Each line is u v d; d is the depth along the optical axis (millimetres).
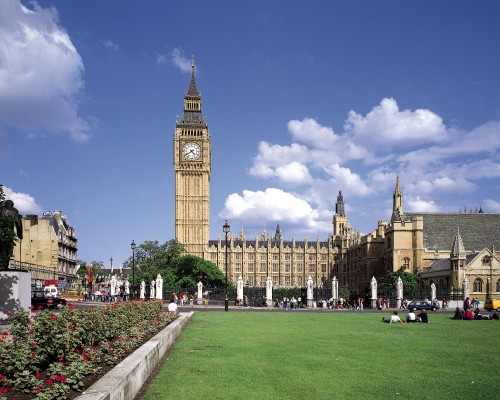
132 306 30953
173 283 137500
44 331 16000
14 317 17109
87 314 19828
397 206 146375
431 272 122812
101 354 17547
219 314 58250
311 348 26375
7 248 36281
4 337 14727
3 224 35375
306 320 48219
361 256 162375
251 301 97125
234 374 19031
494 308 79000
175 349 25766
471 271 110812
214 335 32781
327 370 20047
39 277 107125
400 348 26797
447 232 136250
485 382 18156
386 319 47156
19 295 34906
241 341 29328
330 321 47156
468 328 40219
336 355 23984
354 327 40188
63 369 13742
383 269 150125
